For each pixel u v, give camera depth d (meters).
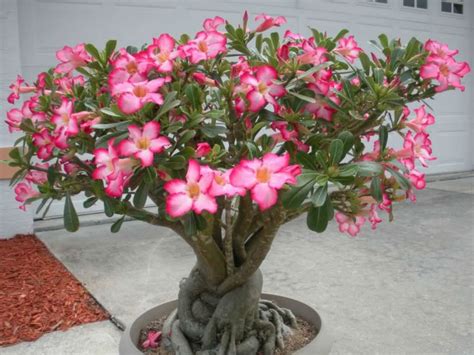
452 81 0.89
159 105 0.83
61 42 3.18
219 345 1.11
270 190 0.67
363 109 0.96
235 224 1.13
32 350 1.68
